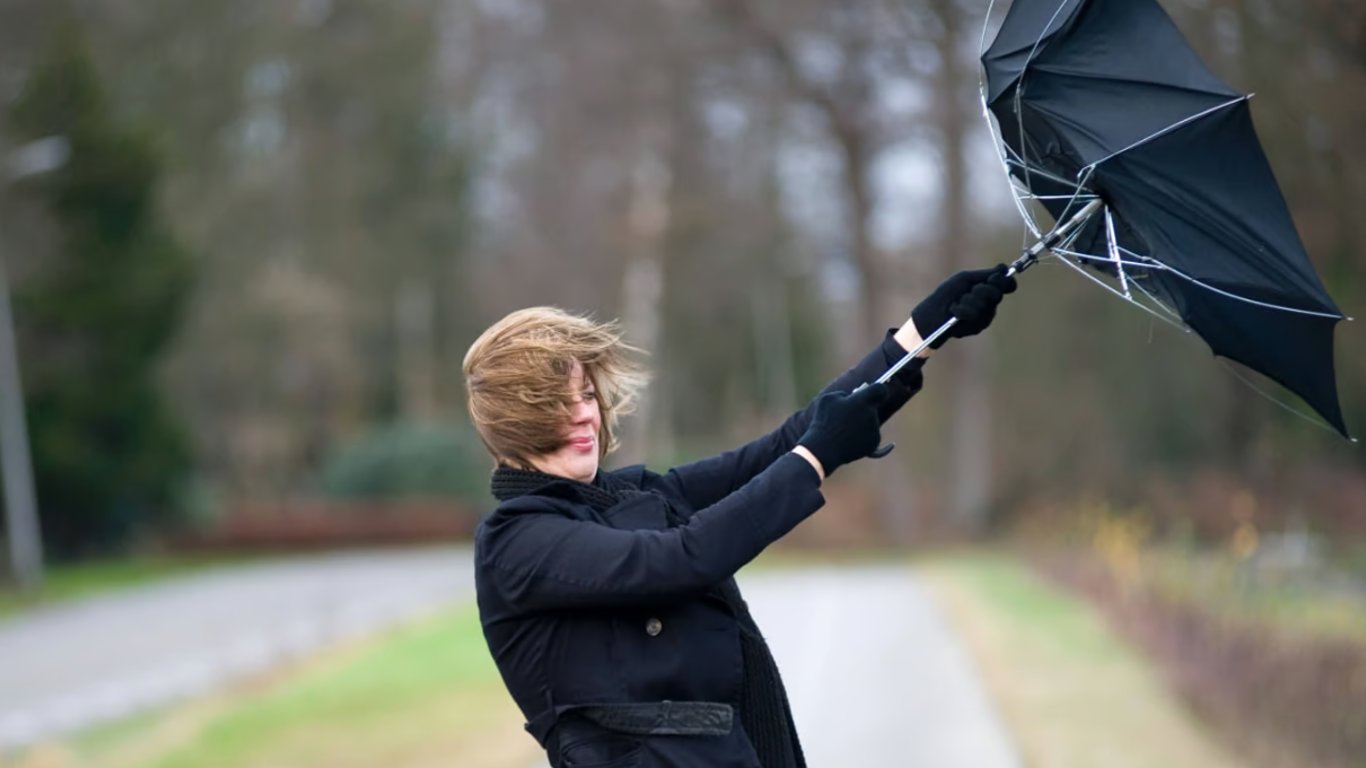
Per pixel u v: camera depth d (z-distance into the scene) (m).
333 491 106.00
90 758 24.72
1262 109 22.62
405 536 101.75
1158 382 85.19
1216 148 6.46
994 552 83.94
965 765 20.11
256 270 107.81
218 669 37.81
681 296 102.88
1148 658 28.97
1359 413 68.62
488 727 23.95
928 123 74.38
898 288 85.31
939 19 56.25
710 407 124.88
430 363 122.31
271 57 105.12
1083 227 6.69
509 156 106.44
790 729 6.53
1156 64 6.60
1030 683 27.19
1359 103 21.38
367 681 30.77
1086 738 21.34
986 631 36.78
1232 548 59.16
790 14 75.00
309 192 110.31
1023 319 86.25
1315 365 6.55
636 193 88.62
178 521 91.50
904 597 50.69
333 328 109.88
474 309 121.25
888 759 20.77
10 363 67.81
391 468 105.88
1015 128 6.84
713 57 79.56
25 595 66.06
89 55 80.75
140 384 83.81
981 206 83.75
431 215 114.00
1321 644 24.28
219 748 23.81
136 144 80.81
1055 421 91.62
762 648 6.52
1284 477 77.25
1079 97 6.63
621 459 93.06
